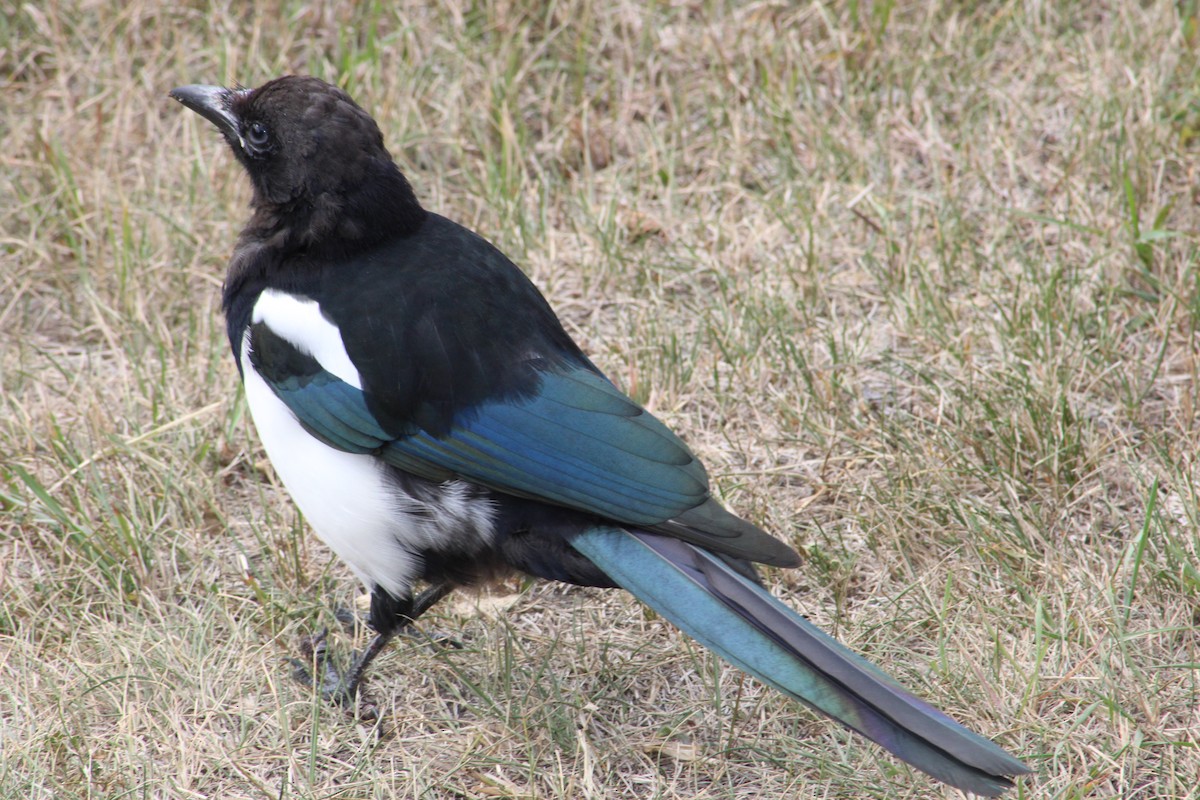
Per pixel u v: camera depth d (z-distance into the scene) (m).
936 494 9.04
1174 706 7.40
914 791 6.96
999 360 10.08
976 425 9.52
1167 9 13.04
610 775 7.25
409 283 7.25
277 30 13.33
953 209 11.43
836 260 11.40
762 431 9.76
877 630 8.06
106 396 10.07
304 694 7.80
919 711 6.20
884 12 13.23
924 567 8.52
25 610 8.24
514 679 7.94
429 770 7.23
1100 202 11.58
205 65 13.12
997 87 12.82
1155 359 10.16
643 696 7.85
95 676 7.71
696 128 12.80
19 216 11.82
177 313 11.05
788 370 10.12
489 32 13.48
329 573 8.70
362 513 7.28
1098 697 7.36
